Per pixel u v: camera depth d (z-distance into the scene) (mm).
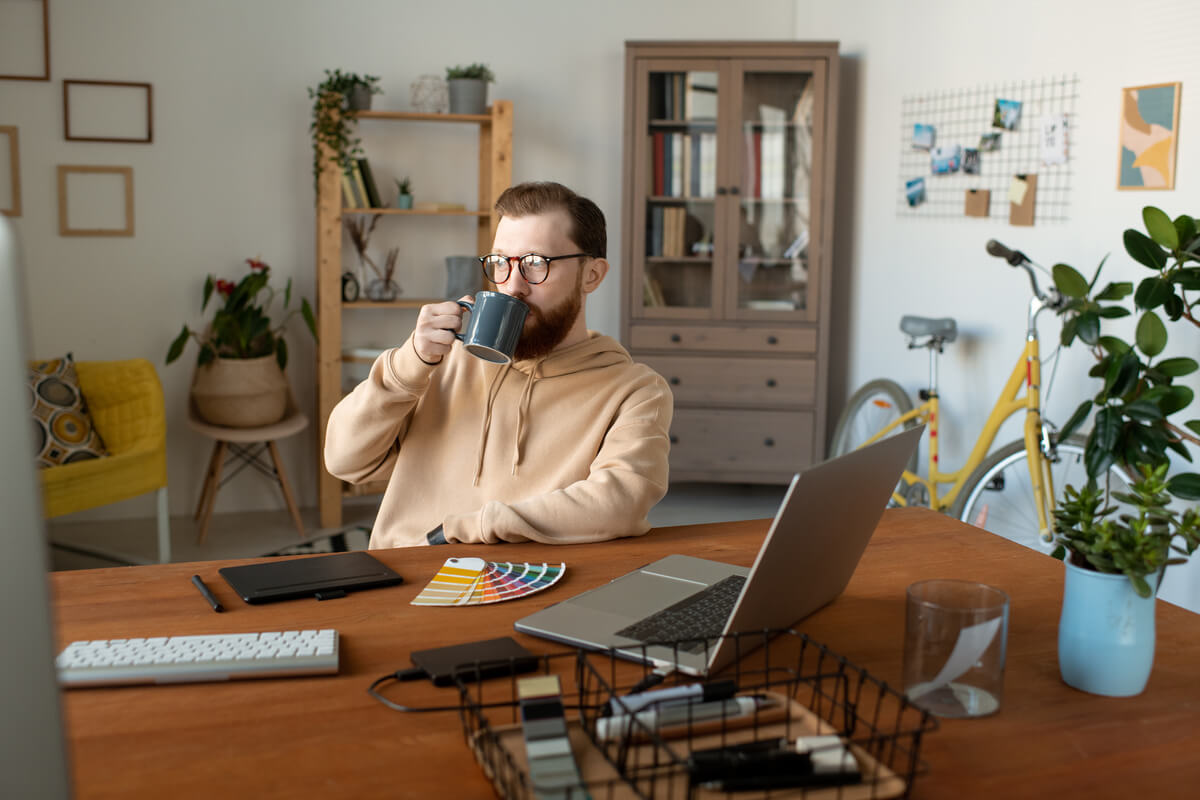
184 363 4258
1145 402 2553
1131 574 943
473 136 4527
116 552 3799
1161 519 963
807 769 786
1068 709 954
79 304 4109
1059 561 1404
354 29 4328
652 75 4309
